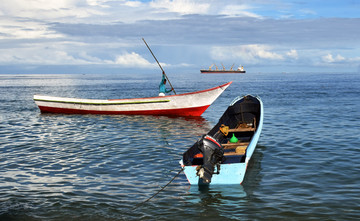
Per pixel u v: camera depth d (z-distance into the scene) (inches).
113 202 299.4
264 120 764.0
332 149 473.1
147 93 1847.9
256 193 314.7
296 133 596.1
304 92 1678.2
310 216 263.7
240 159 346.9
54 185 345.1
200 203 294.5
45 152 494.0
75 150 503.5
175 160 438.3
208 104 868.6
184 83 3393.2
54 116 906.1
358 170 375.6
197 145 346.6
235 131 505.7
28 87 2901.1
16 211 280.8
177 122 787.4
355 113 850.8
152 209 284.2
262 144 514.3
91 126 732.0
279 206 283.7
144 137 598.2
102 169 401.7
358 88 1968.5
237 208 282.7
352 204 284.0
